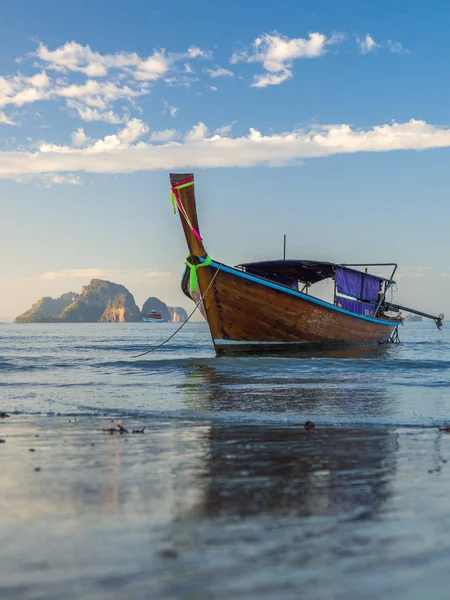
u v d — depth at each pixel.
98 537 3.98
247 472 6.09
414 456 6.97
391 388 14.98
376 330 35.16
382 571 3.40
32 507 4.73
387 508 4.71
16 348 41.50
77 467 6.29
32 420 9.91
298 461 6.67
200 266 24.47
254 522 4.33
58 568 3.44
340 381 16.98
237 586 3.20
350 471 6.14
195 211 24.05
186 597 3.06
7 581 3.26
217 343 26.23
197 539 3.93
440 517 4.45
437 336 68.25
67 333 99.56
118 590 3.14
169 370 20.95
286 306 26.64
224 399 12.77
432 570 3.41
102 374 19.64
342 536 4.00
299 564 3.51
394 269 33.28
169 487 5.43
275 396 13.30
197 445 7.66
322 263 29.05
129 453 7.09
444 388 15.01
